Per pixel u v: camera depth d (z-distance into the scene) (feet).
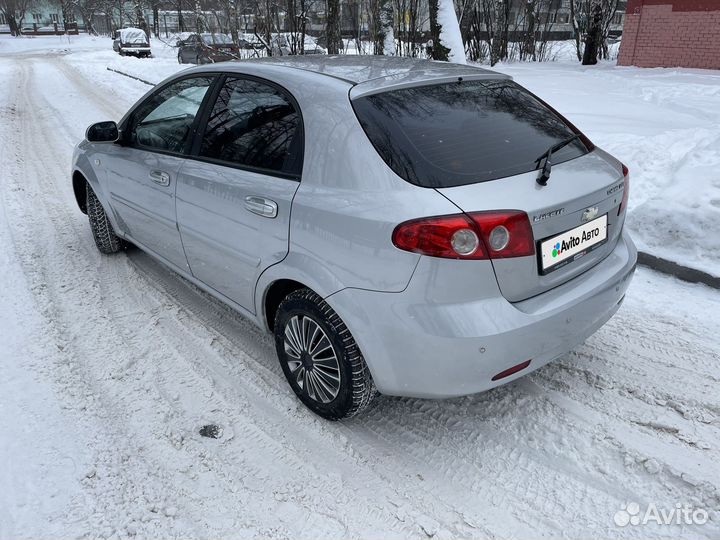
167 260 12.99
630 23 48.57
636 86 37.09
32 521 7.56
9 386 10.22
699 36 44.52
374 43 44.42
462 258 7.16
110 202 14.33
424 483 8.25
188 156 11.16
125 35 106.22
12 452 8.70
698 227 14.03
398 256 7.36
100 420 9.49
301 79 9.30
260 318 10.08
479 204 7.30
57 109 40.93
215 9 42.88
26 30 219.00
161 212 12.09
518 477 8.29
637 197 16.58
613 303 9.02
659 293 13.29
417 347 7.52
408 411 9.76
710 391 9.86
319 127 8.60
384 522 7.64
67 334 12.01
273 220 8.96
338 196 8.07
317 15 47.34
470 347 7.32
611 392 9.96
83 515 7.69
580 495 7.94
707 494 7.84
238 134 10.13
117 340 11.82
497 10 61.93
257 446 8.99
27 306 13.07
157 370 10.86
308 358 9.24
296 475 8.43
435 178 7.59
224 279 10.77
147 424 9.43
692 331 11.70
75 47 156.35
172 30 125.70
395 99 8.65
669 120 26.81
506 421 9.41
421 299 7.35
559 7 69.62
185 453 8.83
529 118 9.40
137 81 56.59
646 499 7.82
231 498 8.03
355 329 8.03
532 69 51.67
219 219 10.18
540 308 7.82
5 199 20.67
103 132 13.03
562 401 9.80
